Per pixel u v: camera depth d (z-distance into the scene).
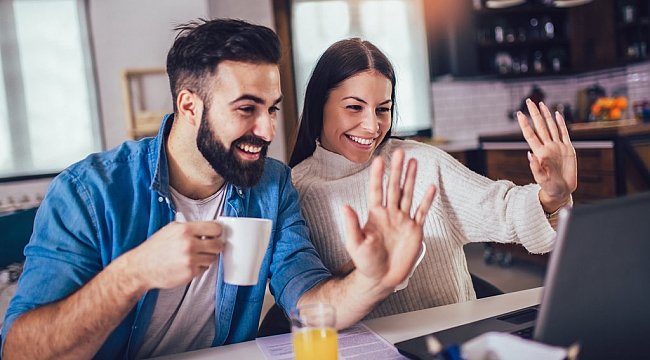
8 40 4.35
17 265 1.52
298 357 0.78
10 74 4.36
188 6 4.61
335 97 1.41
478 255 4.34
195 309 1.12
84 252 1.00
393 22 4.94
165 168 1.09
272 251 1.21
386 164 1.50
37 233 1.00
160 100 4.58
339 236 1.42
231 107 0.99
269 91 1.01
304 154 1.56
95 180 1.05
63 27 4.45
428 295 1.43
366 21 4.87
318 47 4.76
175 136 1.09
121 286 0.84
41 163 4.46
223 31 1.00
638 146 3.14
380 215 0.86
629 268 0.67
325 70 1.42
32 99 4.42
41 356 0.87
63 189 1.03
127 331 1.05
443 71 4.77
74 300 0.87
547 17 4.86
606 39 4.37
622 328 0.69
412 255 0.86
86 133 4.55
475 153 4.40
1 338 0.94
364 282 0.91
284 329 1.35
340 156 1.46
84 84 4.52
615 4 4.23
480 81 5.07
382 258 0.86
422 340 0.91
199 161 1.08
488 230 1.41
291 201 1.28
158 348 1.11
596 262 0.64
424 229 1.44
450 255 1.44
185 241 0.80
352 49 1.40
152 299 1.06
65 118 4.50
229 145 1.02
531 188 1.32
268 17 4.50
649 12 4.03
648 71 4.35
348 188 1.44
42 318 0.87
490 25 4.87
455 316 1.07
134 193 1.08
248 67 0.98
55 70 4.46
